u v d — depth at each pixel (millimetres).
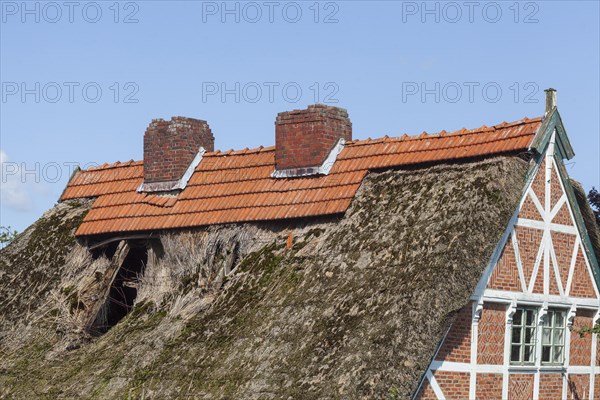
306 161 61125
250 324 54062
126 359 56688
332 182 59656
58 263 66062
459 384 51750
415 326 47562
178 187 65250
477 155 55281
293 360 50000
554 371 57000
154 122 67000
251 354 51938
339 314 50875
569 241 58094
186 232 62438
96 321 63438
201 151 66812
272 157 63594
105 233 65188
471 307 52469
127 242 64438
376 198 57000
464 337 52156
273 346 51594
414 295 48656
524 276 55094
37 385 58281
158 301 61094
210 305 57812
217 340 54375
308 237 57844
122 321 61312
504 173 53469
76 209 69188
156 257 63594
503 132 55750
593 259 59219
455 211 52312
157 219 63969
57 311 63000
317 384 47781
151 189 66562
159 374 54250
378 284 51062
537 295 55812
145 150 67312
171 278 61844
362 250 54094
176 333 56719
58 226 68312
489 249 50875
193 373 53062
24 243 68688
